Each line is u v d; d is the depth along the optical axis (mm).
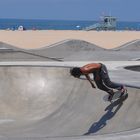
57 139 14812
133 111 24297
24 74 38031
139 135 15875
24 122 31875
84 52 74438
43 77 37438
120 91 25203
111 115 25688
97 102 29344
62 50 75625
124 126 23469
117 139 15289
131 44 81812
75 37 95062
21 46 82625
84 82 33062
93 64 23781
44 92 35812
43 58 58688
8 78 37594
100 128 25297
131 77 38875
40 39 89062
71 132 27250
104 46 89062
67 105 32625
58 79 36719
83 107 30359
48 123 30750
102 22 181125
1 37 88250
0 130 29812
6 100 35438
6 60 57062
